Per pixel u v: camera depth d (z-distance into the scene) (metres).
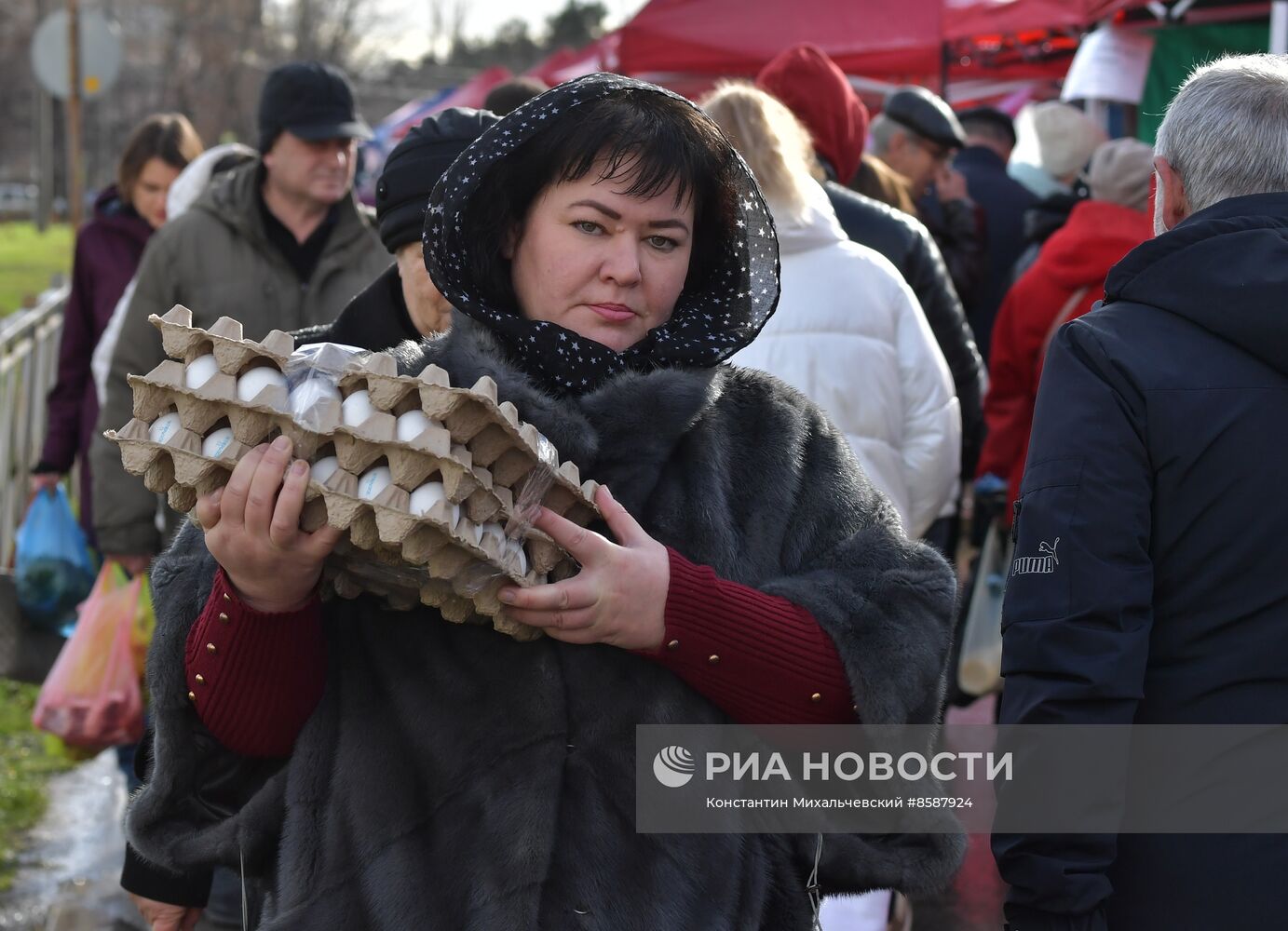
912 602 1.77
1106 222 4.46
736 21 8.58
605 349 1.74
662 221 1.75
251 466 1.47
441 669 1.68
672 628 1.64
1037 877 1.93
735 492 1.80
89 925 3.99
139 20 43.12
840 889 1.85
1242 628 1.96
